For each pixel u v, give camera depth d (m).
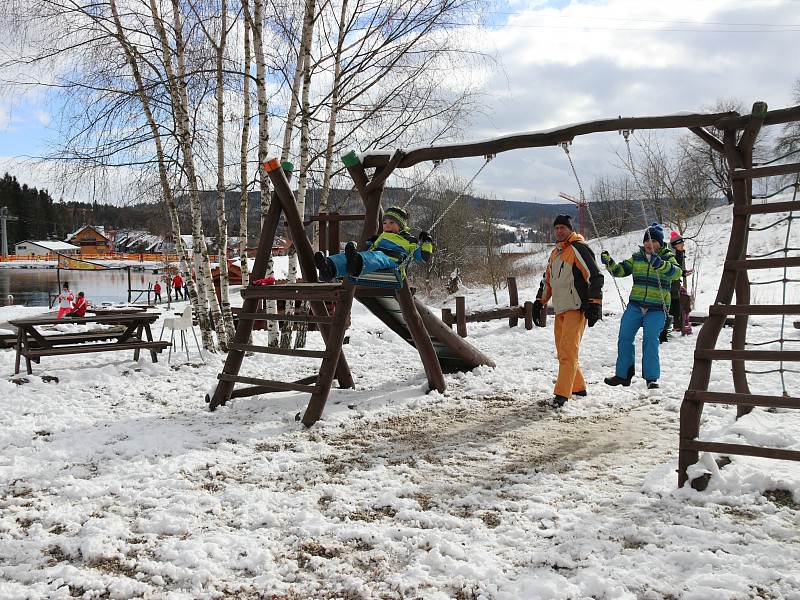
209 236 12.10
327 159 10.38
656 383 6.73
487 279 32.84
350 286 6.05
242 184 10.16
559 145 5.81
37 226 106.12
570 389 6.27
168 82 9.30
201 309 10.15
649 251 6.49
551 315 13.60
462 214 36.19
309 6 9.53
